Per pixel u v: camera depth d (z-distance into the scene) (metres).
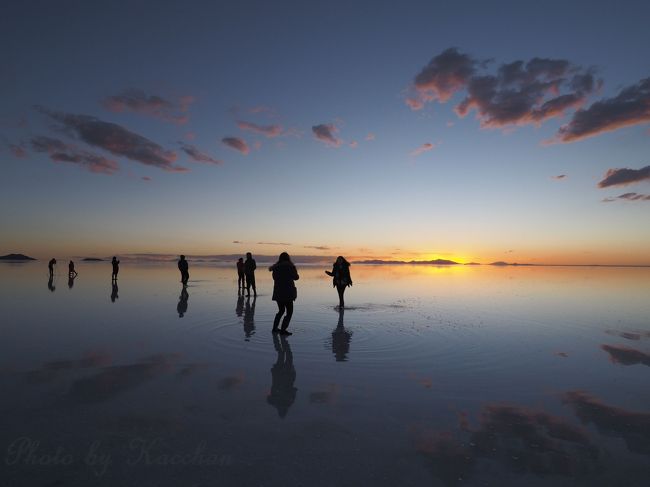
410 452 3.14
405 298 14.48
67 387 4.49
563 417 3.87
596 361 5.92
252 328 8.13
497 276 37.12
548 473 2.86
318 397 4.32
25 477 2.71
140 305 11.47
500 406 4.14
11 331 7.59
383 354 6.18
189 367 5.36
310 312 10.59
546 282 26.03
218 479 2.72
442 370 5.38
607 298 15.11
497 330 8.27
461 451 3.17
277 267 7.76
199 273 33.78
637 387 4.78
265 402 4.14
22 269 41.19
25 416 3.71
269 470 2.84
